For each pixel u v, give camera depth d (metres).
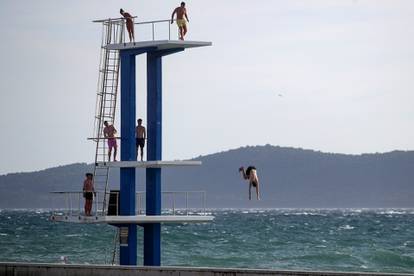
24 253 121.56
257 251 128.88
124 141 63.22
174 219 63.16
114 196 63.47
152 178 64.44
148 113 64.38
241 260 113.38
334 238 168.38
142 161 62.16
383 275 55.94
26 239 155.00
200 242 147.38
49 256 115.50
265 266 107.00
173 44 62.44
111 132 64.00
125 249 63.81
